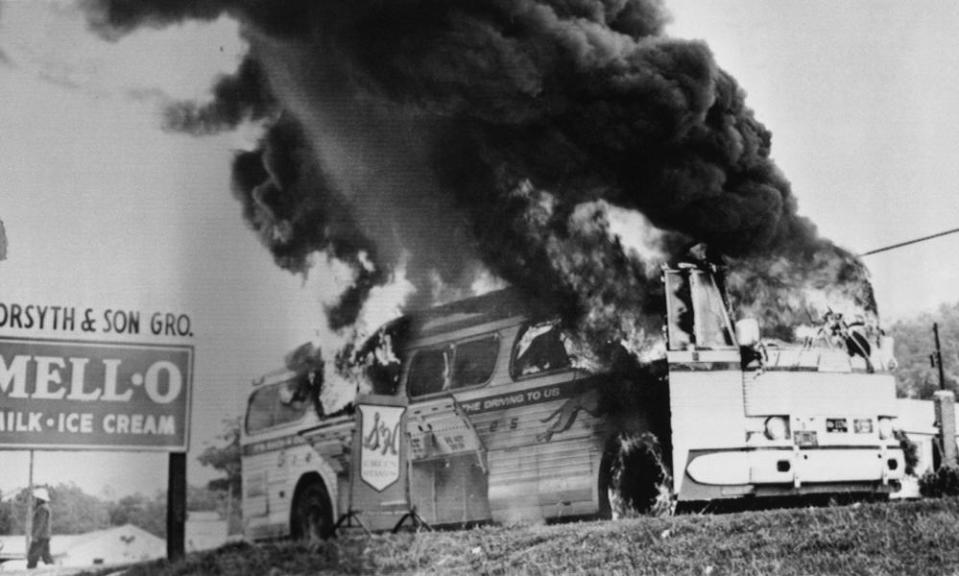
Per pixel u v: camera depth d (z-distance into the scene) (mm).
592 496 10719
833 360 11047
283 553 11719
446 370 11969
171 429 12234
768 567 9477
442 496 11531
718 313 11617
